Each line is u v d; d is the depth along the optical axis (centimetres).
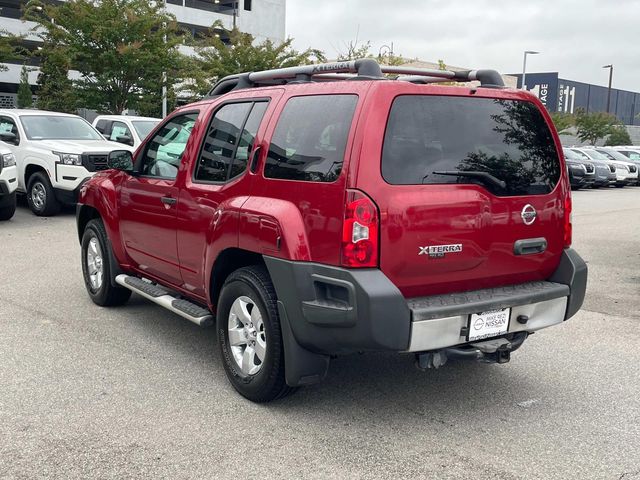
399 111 369
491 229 397
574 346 568
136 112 2516
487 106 405
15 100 4750
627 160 2972
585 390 468
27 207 1391
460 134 390
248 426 396
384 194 359
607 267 928
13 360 498
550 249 430
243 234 415
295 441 378
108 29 2205
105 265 620
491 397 450
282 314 391
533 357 538
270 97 435
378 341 355
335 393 450
